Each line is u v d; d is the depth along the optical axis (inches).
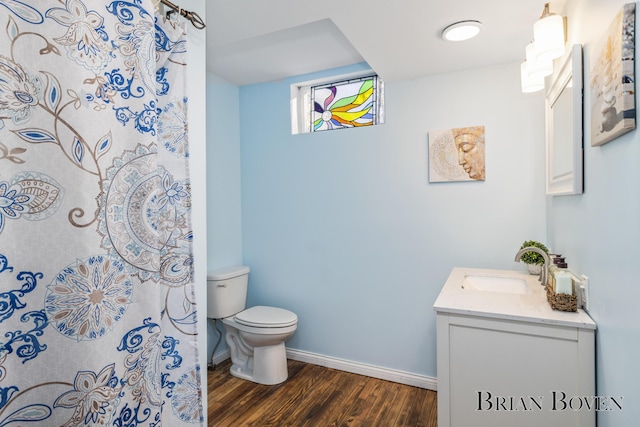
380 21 66.8
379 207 102.1
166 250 40.2
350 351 106.7
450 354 56.9
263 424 80.4
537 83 68.0
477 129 90.3
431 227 96.2
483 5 61.6
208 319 109.8
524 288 76.2
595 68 45.5
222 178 113.6
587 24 49.7
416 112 97.0
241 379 102.8
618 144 39.7
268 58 98.0
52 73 29.4
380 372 102.0
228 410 86.2
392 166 100.3
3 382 27.0
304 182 111.7
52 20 29.4
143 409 34.8
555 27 52.9
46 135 29.1
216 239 111.2
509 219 88.3
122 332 33.5
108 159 32.8
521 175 87.0
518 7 62.1
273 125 115.7
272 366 99.2
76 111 30.7
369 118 106.6
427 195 96.5
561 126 63.2
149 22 36.6
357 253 105.2
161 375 39.4
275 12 64.1
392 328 101.2
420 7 61.9
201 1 50.0
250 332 97.9
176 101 41.9
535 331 51.7
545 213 85.1
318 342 111.4
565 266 59.7
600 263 46.6
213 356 110.9
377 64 88.0
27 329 28.1
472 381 55.6
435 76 94.6
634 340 36.5
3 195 27.0
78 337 30.4
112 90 33.3
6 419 27.0
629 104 34.4
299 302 113.7
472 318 55.2
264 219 118.0
